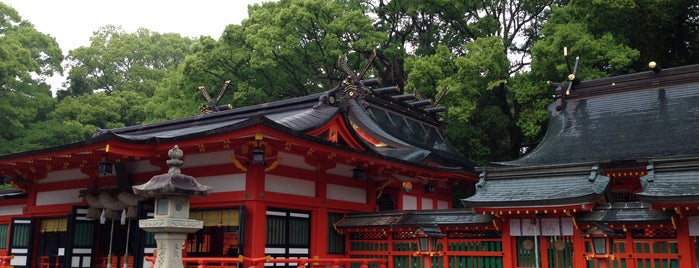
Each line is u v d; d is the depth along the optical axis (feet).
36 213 67.46
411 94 98.27
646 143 68.85
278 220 52.80
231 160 52.85
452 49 131.34
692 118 69.97
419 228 51.67
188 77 119.75
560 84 84.94
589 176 46.83
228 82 92.99
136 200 55.72
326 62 119.55
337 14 117.19
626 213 44.04
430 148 87.30
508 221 49.21
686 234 41.75
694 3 91.66
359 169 58.39
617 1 87.66
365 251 57.41
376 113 83.87
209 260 46.80
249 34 113.60
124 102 168.96
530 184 49.37
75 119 161.07
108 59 191.93
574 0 94.58
